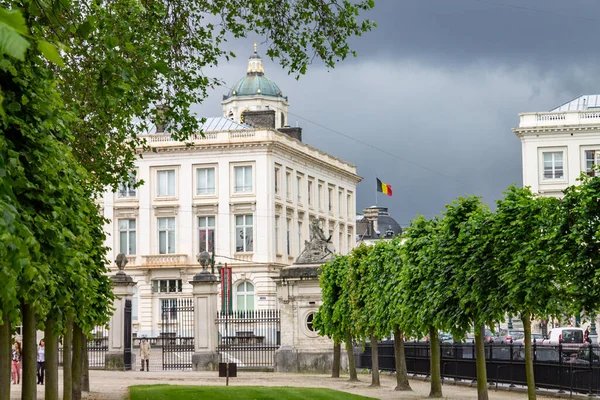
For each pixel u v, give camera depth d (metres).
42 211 13.10
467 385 37.28
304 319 47.34
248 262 81.56
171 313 81.69
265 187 81.75
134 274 82.94
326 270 42.12
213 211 82.69
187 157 83.31
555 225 21.69
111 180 25.11
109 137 24.64
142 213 83.50
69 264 13.61
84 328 22.69
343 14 23.52
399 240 34.62
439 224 27.12
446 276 26.55
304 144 90.56
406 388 33.94
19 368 40.22
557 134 79.44
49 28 11.88
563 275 21.69
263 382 38.69
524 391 33.00
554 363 31.47
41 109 12.70
